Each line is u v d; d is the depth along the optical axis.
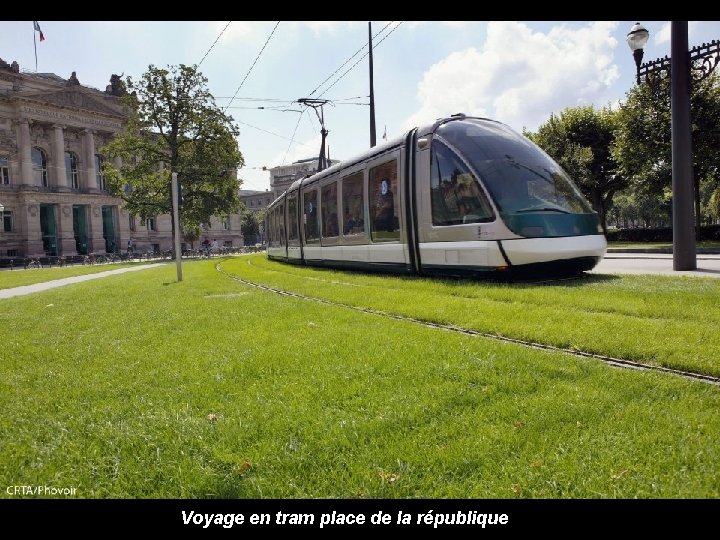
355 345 5.47
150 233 79.19
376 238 14.45
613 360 4.74
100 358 5.60
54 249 69.06
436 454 2.89
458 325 6.72
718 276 9.97
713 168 26.34
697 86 24.55
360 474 2.76
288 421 3.44
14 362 5.66
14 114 66.38
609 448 2.88
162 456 3.04
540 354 4.76
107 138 74.88
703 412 3.27
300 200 21.11
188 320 7.83
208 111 49.69
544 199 10.82
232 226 92.12
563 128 37.91
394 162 13.48
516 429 3.16
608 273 11.58
